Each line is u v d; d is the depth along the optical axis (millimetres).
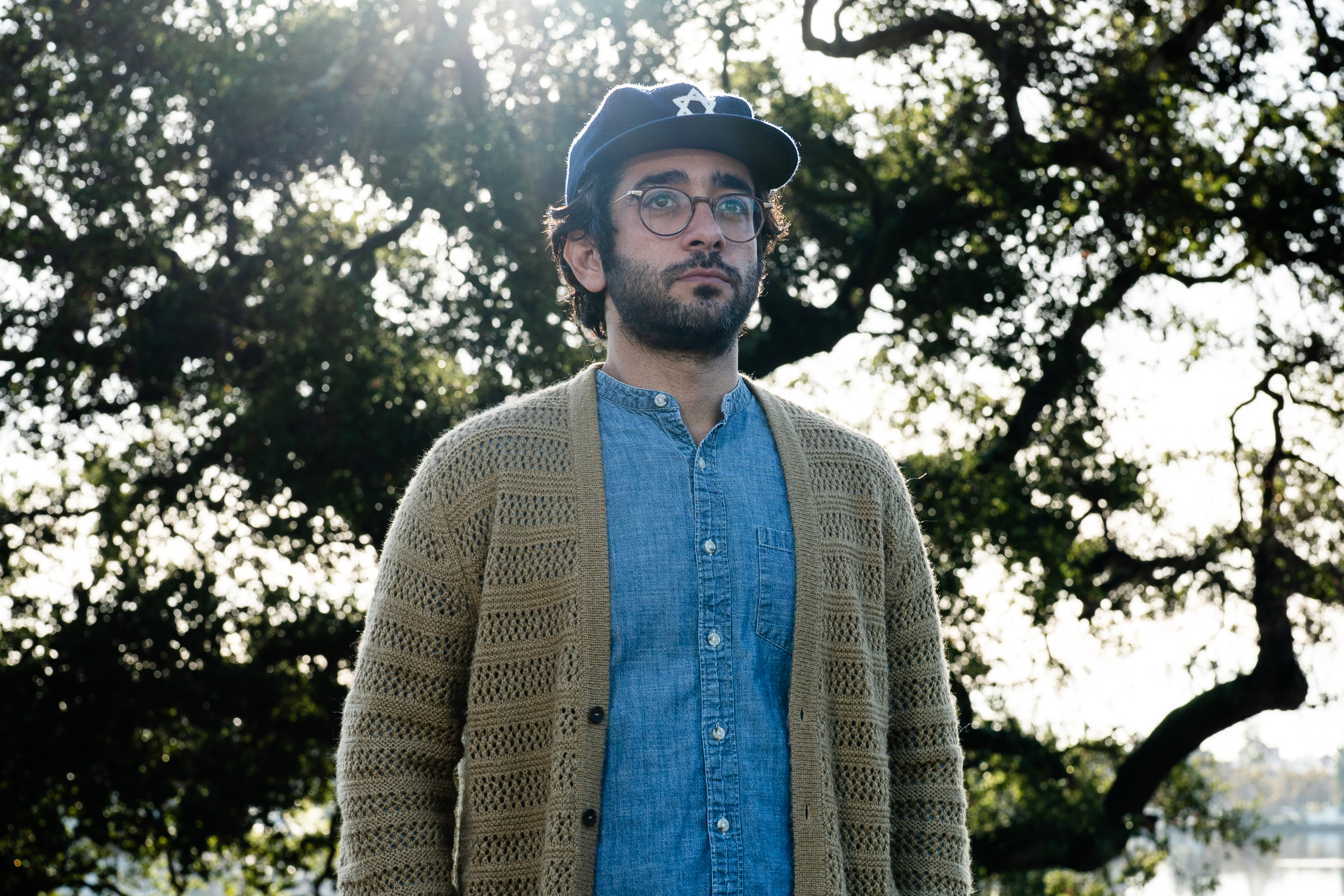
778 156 1807
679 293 1726
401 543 1747
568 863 1564
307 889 16250
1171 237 11617
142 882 15680
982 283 11961
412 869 1616
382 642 1712
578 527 1679
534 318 10477
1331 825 91375
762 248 1948
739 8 11594
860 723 1739
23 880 12617
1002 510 11562
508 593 1681
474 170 10789
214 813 12180
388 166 10609
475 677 1675
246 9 10977
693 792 1591
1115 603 12680
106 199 10156
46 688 11133
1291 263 11953
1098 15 11812
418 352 10516
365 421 10094
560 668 1635
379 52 11086
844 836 1714
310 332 10758
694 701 1618
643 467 1720
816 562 1736
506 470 1726
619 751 1601
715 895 1563
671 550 1668
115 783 11805
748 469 1765
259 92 10219
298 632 11430
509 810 1645
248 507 11305
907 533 1897
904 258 12516
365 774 1660
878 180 12773
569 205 1903
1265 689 11992
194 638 11117
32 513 11945
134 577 11477
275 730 12258
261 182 11109
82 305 11023
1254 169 11570
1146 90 11352
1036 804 13633
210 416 11258
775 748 1648
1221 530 12414
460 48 11062
